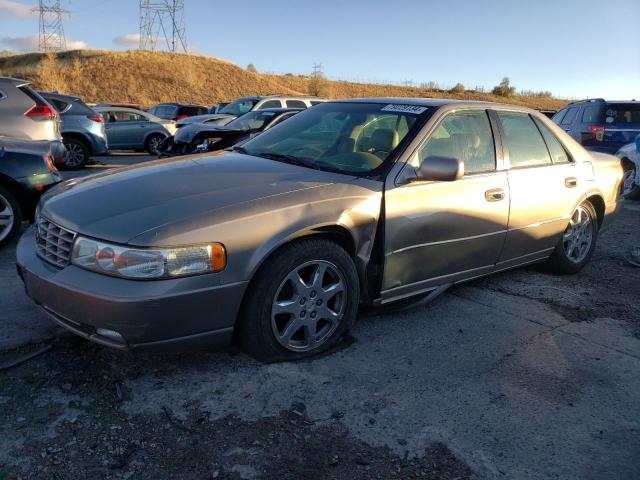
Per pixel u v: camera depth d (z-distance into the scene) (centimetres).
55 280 288
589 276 533
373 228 351
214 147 1009
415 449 264
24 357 321
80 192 334
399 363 342
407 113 407
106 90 5075
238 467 245
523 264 480
